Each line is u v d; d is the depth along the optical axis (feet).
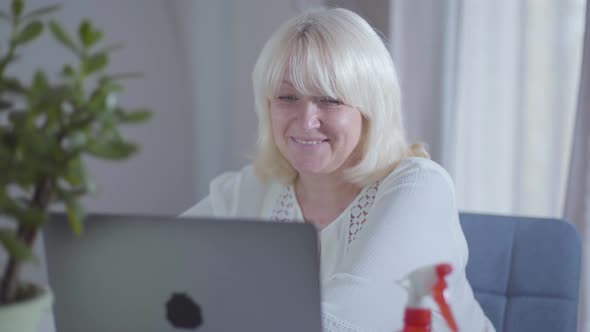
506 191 7.94
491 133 7.91
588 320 6.95
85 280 3.06
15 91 2.55
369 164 4.80
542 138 7.55
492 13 7.72
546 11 7.39
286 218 5.27
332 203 5.08
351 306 4.00
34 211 2.45
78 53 2.59
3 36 6.98
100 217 2.94
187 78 8.73
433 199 4.58
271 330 2.93
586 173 6.77
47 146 2.38
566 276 4.80
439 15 7.84
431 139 8.04
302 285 2.83
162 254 2.91
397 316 4.18
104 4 8.13
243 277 2.87
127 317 3.05
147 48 8.48
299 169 4.83
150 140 8.67
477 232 5.09
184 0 8.56
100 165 8.41
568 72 7.38
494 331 4.87
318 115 4.64
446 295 2.76
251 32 8.65
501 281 4.99
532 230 4.96
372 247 4.31
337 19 4.59
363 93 4.58
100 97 2.50
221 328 2.96
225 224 2.81
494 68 7.79
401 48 7.95
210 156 8.91
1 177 2.41
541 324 4.81
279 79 4.60
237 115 8.79
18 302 2.56
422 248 4.43
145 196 8.76
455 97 7.93
